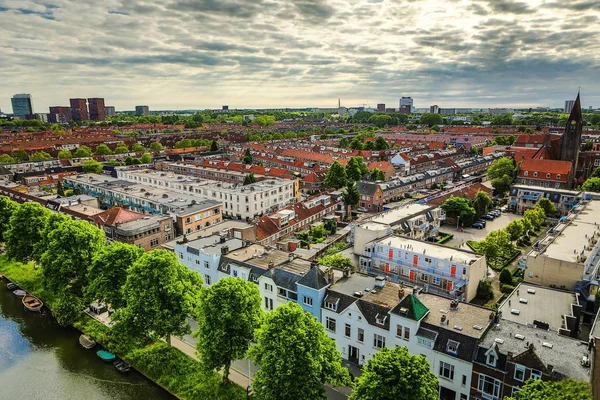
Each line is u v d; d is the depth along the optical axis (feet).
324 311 226.58
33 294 313.94
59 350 251.80
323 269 253.03
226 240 316.40
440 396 192.13
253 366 224.94
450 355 183.73
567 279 262.47
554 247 289.74
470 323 193.47
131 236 358.02
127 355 236.02
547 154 632.38
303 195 620.08
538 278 273.54
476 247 348.18
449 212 465.06
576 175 623.36
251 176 607.78
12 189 528.22
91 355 246.27
